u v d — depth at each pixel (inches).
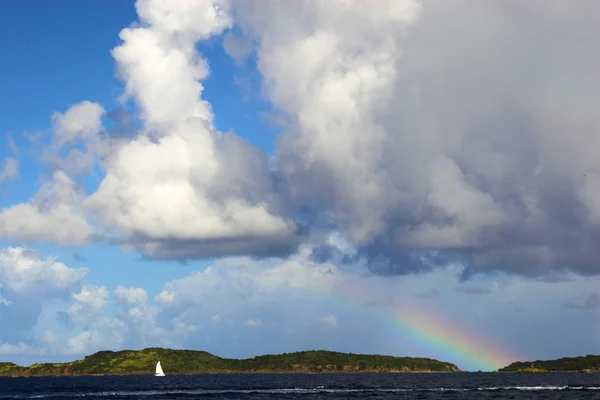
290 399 7440.9
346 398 7519.7
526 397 7549.2
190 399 7544.3
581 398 7317.9
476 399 7273.6
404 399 7367.1
